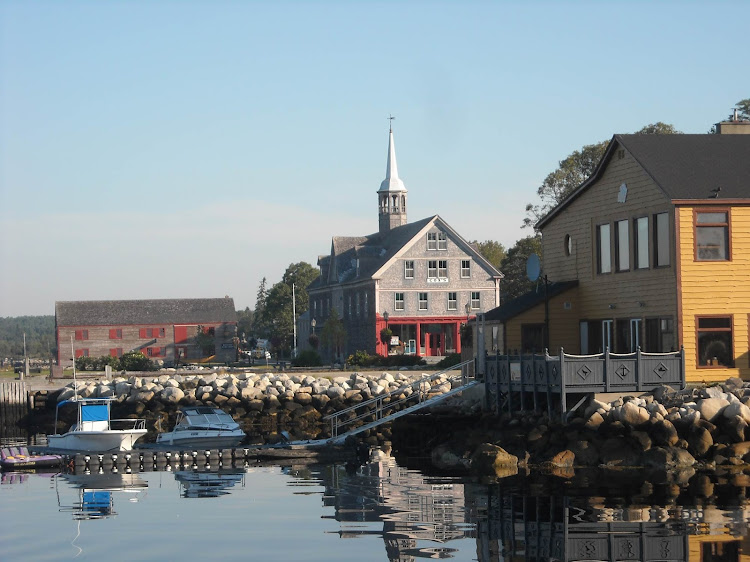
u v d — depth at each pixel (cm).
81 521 2912
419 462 4247
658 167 4628
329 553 2412
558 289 5294
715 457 3694
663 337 4528
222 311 16450
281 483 3672
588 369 3919
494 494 3209
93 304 16400
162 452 4388
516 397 4416
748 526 2603
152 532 2716
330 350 12638
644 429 3778
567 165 10969
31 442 5838
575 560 2320
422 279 11238
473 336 5603
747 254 4444
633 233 4778
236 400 7175
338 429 6106
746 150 4838
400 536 2600
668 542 2453
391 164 12925
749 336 4438
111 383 7775
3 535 2698
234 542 2559
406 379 7450
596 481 3409
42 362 15925
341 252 12794
